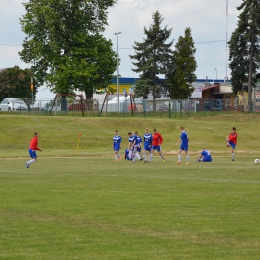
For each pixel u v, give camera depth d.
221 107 105.88
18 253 13.50
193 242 14.58
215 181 28.38
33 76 107.00
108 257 13.09
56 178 30.23
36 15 100.75
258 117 97.38
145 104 98.12
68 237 15.20
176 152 61.41
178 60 117.50
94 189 25.06
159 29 116.19
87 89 103.12
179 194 23.20
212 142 76.31
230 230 15.95
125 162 44.91
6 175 32.19
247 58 107.31
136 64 117.88
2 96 132.38
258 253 13.47
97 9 104.12
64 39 101.69
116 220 17.44
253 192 23.81
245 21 105.50
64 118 82.81
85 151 62.03
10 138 69.88
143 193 23.58
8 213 18.77
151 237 15.16
